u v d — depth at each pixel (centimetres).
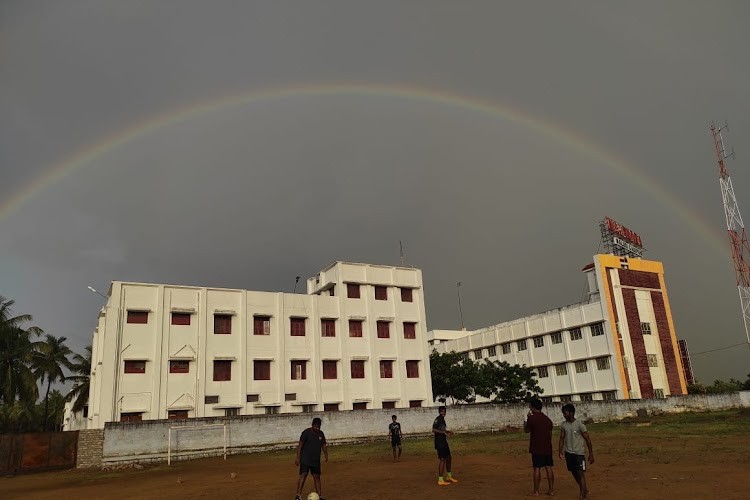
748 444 2188
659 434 2903
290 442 3247
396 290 5059
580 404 4462
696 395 5181
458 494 1283
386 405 4775
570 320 6031
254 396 4212
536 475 1208
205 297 4178
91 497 1647
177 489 1708
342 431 3441
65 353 5906
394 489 1420
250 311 4353
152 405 3822
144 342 3919
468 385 5028
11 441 2681
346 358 4653
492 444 2819
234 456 2997
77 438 2814
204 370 4050
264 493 1502
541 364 6347
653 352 5825
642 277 6069
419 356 5025
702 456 1834
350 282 4844
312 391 4447
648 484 1296
